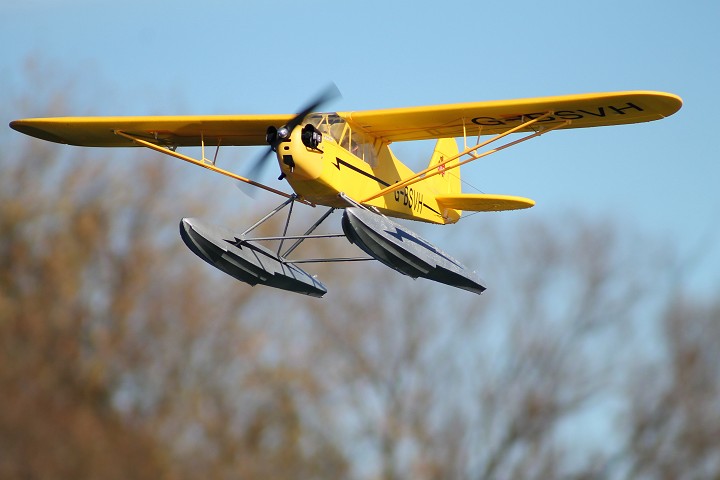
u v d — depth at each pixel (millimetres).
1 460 64938
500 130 45594
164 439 71938
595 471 79688
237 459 73250
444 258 45188
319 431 77938
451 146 54906
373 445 82312
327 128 42250
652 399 80250
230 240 44406
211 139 47562
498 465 82312
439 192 53156
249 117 43531
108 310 78250
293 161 39906
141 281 79500
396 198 47125
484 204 52094
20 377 70250
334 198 42594
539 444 82250
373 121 43562
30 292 77750
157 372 76625
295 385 78562
